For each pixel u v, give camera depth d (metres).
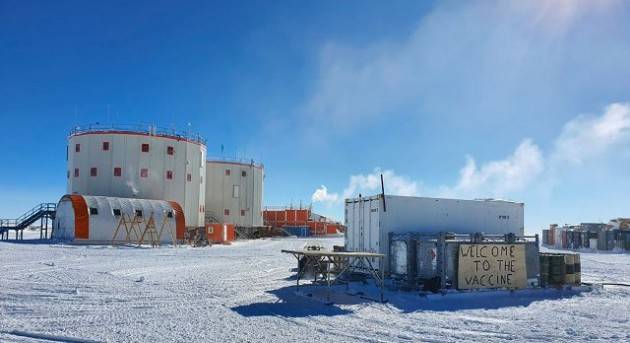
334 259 18.09
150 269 21.98
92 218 42.97
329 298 13.87
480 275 15.40
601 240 53.66
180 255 32.47
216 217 72.88
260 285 16.92
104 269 21.27
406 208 18.17
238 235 71.44
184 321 10.66
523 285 16.02
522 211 19.98
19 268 20.33
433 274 15.41
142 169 54.25
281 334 9.62
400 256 16.88
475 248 15.46
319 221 91.38
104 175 53.09
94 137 53.69
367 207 18.77
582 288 16.92
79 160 54.09
